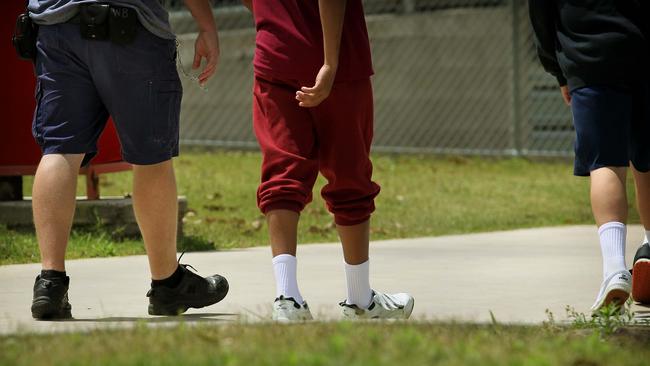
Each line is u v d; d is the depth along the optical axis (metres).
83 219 29.38
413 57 55.91
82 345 13.41
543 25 18.56
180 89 17.69
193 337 13.85
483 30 54.12
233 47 57.84
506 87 53.56
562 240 30.94
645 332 15.85
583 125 17.98
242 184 43.34
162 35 17.28
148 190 17.80
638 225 33.56
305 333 14.00
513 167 50.34
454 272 24.17
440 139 55.38
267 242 31.30
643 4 17.84
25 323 16.75
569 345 13.78
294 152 16.55
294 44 16.44
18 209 29.39
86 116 17.47
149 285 21.75
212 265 25.50
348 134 16.75
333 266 25.17
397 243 30.55
